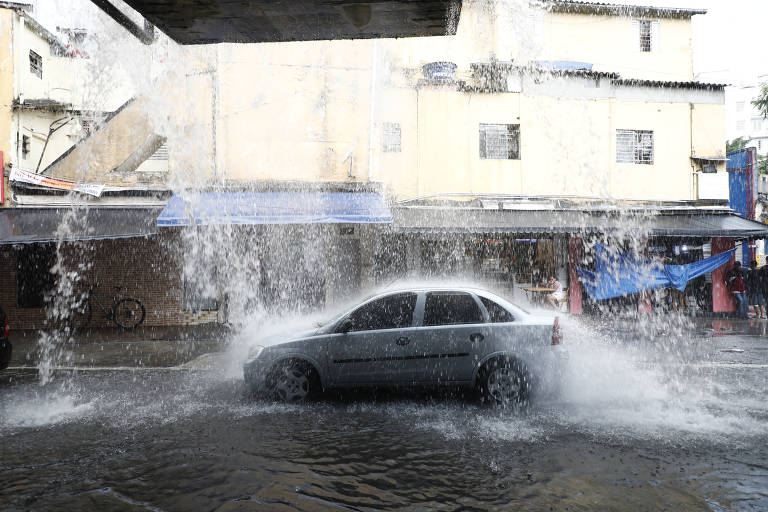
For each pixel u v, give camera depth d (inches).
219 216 496.1
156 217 522.6
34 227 499.5
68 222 510.9
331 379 240.2
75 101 618.8
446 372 236.8
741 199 728.3
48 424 210.7
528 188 624.1
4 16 561.9
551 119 632.4
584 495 139.8
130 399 254.8
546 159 629.6
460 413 222.1
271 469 158.7
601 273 615.5
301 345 242.8
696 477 151.7
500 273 621.6
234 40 165.3
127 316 570.9
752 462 163.2
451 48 626.8
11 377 317.7
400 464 162.7
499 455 170.1
